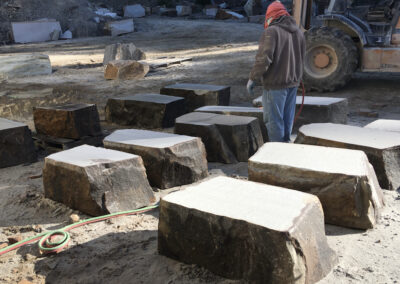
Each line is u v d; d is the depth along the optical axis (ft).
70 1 95.55
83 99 27.86
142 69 35.73
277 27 13.17
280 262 7.32
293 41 13.70
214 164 15.11
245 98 26.81
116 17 102.42
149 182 12.93
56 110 16.26
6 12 88.89
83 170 10.68
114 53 44.09
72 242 9.66
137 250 9.24
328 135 13.29
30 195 12.35
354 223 9.96
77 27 89.81
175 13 108.88
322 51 27.07
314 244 7.89
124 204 11.22
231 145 15.20
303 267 7.47
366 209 9.84
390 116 21.24
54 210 11.42
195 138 13.50
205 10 107.86
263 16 87.97
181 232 8.50
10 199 12.30
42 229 10.42
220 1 115.34
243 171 14.23
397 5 25.85
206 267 8.33
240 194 8.84
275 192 8.88
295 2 28.66
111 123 21.22
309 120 17.53
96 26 91.30
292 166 10.44
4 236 10.18
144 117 20.13
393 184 12.23
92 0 111.45
